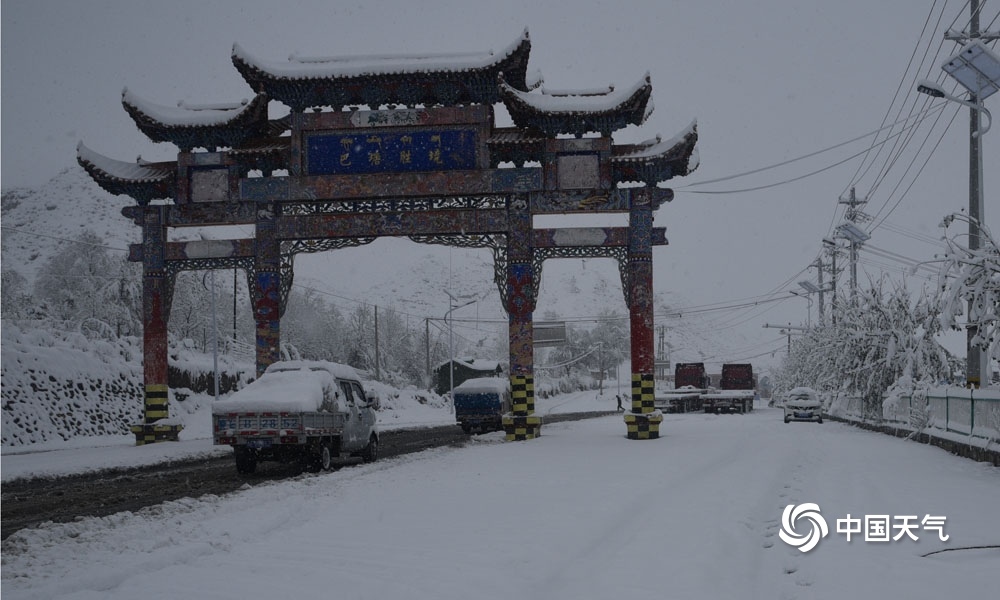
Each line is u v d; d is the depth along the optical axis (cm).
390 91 2959
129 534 1034
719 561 938
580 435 3322
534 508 1284
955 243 2225
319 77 2897
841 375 4091
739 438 3042
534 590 793
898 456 2289
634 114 2909
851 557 980
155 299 3048
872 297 3728
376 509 1277
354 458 2481
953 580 848
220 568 850
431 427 4894
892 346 3497
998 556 966
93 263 7450
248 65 2878
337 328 9688
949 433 2452
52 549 937
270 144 3036
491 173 2950
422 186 2953
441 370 8975
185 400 4978
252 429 1905
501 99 2970
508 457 2283
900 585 834
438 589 763
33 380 3675
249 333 9244
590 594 785
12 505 1488
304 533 1064
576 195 2967
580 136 2966
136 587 763
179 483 1823
